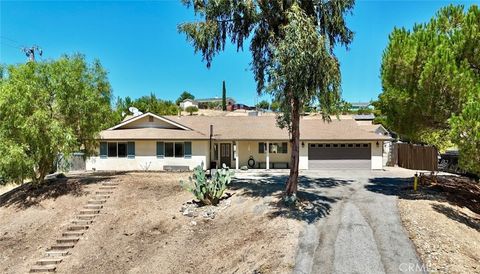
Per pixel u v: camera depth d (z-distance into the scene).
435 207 15.86
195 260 13.64
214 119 34.50
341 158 30.44
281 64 15.22
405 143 32.50
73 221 18.28
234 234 14.77
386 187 20.89
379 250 11.54
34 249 16.33
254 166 31.22
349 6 17.28
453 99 16.19
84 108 22.31
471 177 24.83
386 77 18.83
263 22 17.61
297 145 17.44
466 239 12.55
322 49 15.09
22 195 21.45
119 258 14.90
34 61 22.12
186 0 17.97
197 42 17.88
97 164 29.28
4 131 20.42
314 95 16.27
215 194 18.45
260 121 34.03
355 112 69.44
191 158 29.28
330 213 15.46
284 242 12.75
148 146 29.38
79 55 23.16
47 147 20.84
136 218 18.14
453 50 16.97
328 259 11.17
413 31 18.67
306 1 16.81
